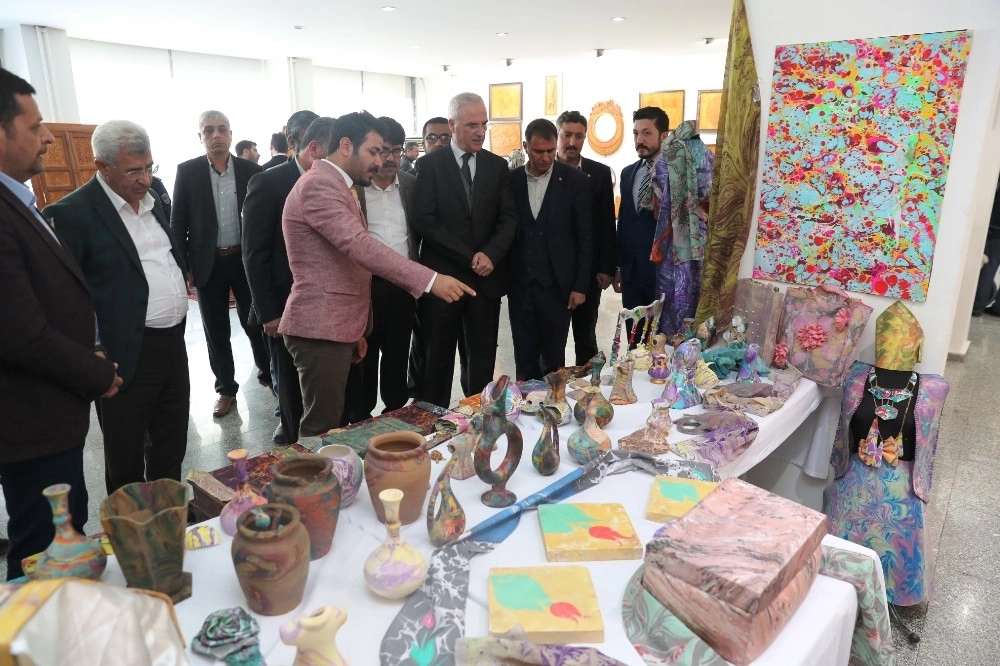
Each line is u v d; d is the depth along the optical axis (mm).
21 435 1409
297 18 6332
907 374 1940
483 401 1294
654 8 5828
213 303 3414
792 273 2309
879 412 1925
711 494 1123
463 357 3496
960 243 1987
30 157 1402
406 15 6227
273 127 9398
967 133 1917
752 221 2361
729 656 907
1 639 553
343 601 1026
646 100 8898
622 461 1500
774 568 909
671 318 2557
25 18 6184
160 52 7973
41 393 1427
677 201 2449
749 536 990
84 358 1455
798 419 1983
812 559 1089
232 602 1022
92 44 7336
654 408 1630
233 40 7512
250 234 2527
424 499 1257
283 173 2545
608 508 1271
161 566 979
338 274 2035
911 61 1960
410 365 3488
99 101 7492
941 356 2080
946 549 2354
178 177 3260
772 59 2201
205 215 3271
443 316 2826
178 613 990
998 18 1813
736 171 2271
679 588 944
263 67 9188
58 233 1844
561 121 3213
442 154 2734
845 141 2115
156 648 690
